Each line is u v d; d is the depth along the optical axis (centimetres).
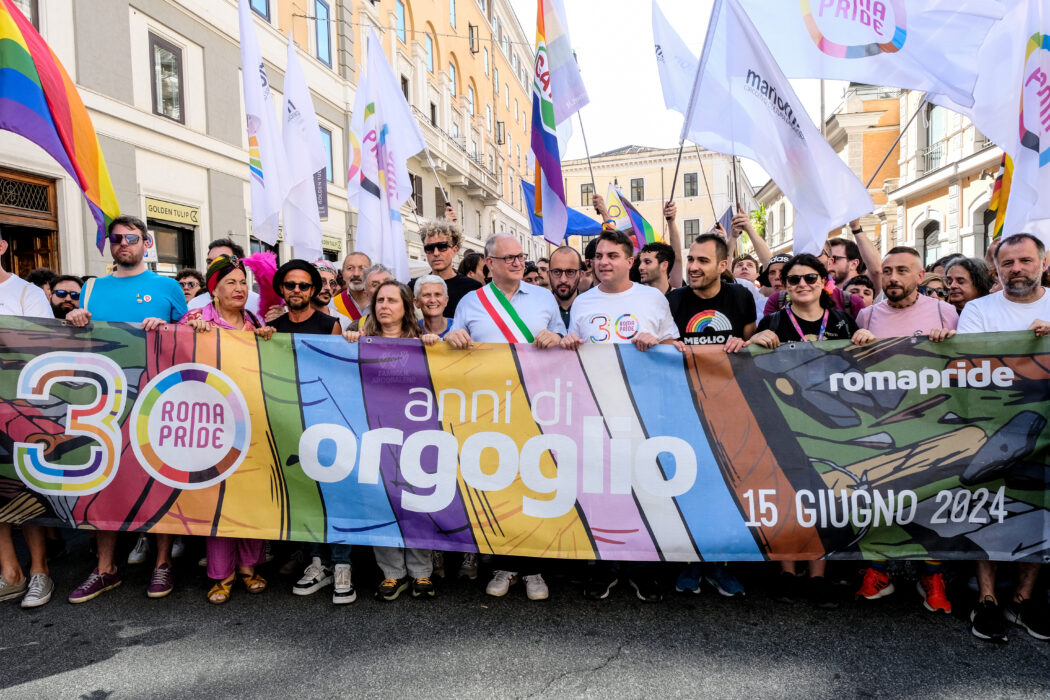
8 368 317
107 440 317
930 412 292
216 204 1229
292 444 314
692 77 522
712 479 300
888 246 2139
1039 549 283
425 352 314
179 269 1175
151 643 273
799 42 399
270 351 318
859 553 293
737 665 254
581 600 313
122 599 316
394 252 517
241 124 1302
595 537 303
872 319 350
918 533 290
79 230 918
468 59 2755
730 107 380
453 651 266
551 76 445
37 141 368
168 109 1118
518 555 308
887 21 386
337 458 313
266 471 315
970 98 383
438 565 339
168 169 1118
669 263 387
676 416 303
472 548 306
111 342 318
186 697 235
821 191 362
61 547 373
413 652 265
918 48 386
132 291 351
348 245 1708
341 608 306
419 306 361
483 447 310
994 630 268
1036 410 284
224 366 317
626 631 282
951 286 398
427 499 310
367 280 390
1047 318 298
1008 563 315
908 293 333
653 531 301
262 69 472
